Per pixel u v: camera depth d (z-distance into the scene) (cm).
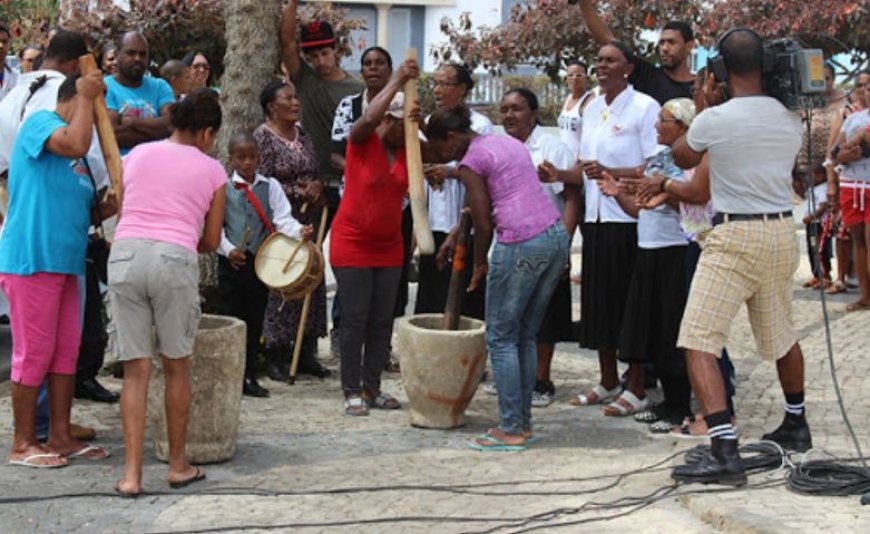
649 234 762
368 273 805
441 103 841
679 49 826
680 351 754
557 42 1290
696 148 648
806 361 962
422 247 746
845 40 1255
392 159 801
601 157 798
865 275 1186
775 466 667
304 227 827
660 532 585
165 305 633
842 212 1187
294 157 878
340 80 946
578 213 823
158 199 639
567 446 740
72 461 692
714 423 639
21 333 669
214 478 665
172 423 646
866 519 577
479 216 720
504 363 726
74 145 649
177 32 1170
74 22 1159
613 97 798
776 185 646
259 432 762
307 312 891
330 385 897
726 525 582
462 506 621
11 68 916
